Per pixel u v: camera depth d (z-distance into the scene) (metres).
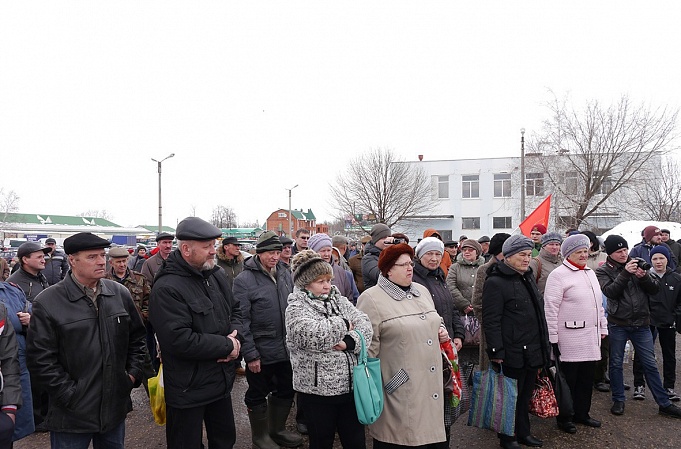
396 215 31.94
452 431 4.70
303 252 3.45
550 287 4.64
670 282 5.39
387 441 3.32
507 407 4.07
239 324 3.88
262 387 4.29
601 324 4.67
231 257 7.16
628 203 22.69
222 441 3.29
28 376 3.72
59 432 2.91
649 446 4.25
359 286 6.85
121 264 6.08
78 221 72.81
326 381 3.16
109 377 3.03
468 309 5.62
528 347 4.13
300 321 3.16
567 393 4.46
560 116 22.53
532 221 9.40
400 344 3.34
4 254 18.86
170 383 3.09
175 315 3.01
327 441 3.26
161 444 4.53
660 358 7.26
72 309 2.97
